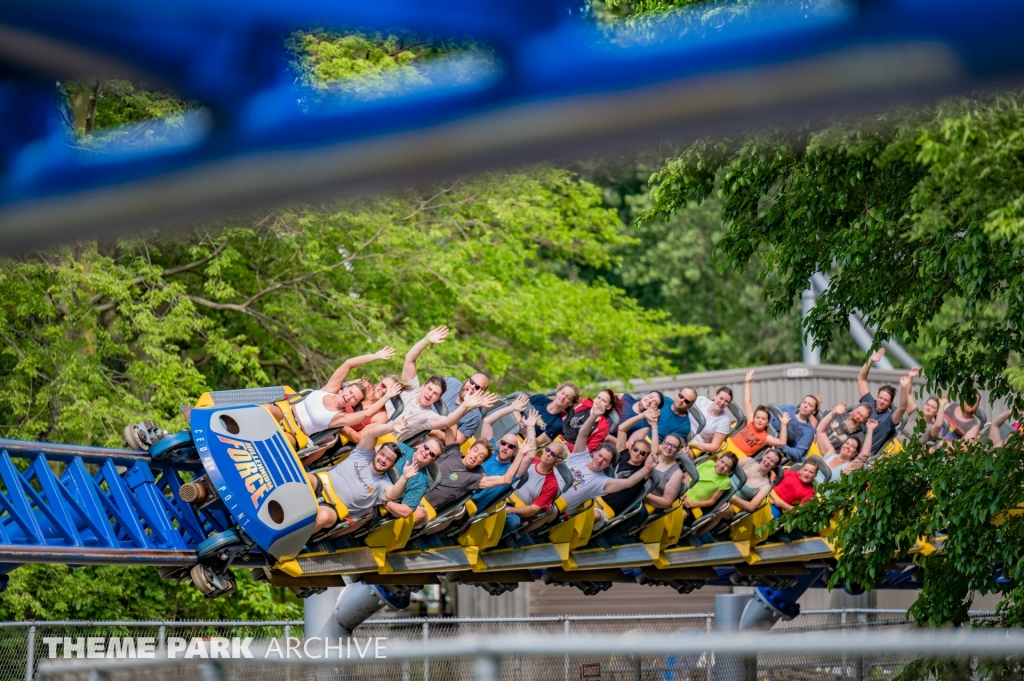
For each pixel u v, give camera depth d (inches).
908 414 954.7
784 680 590.2
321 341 1379.2
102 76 73.7
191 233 91.0
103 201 78.2
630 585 1455.5
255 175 73.3
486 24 67.3
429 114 68.9
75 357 1104.2
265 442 671.8
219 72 72.5
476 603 1540.4
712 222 2568.9
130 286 1184.2
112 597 1204.5
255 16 69.1
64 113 84.3
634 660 629.0
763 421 912.9
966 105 577.9
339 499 695.7
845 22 62.3
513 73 67.5
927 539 834.8
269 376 1469.0
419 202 1348.4
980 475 773.9
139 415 1128.2
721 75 63.9
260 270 1355.8
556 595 1483.8
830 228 784.9
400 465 709.3
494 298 1451.8
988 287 717.9
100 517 640.4
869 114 70.4
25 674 1019.9
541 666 597.6
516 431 797.9
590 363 1573.6
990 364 773.9
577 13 68.1
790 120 65.9
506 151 68.5
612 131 66.3
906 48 60.8
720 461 892.0
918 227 711.7
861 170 702.5
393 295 1461.6
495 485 751.1
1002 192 636.7
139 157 76.5
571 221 1708.9
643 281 2576.3
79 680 422.9
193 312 1206.3
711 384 1480.1
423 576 845.8
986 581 780.0
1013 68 60.3
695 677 633.6
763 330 2625.5
